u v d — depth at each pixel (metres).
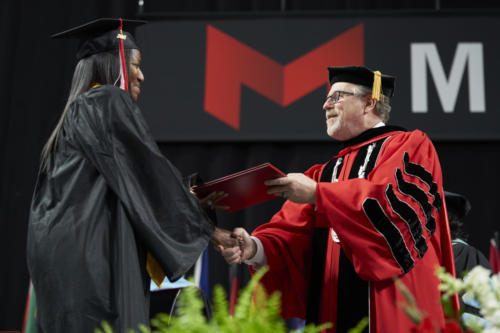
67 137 5.24
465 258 7.88
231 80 12.03
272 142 11.91
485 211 11.51
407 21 12.01
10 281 11.66
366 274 5.40
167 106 11.98
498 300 2.82
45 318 4.78
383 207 5.43
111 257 4.85
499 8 12.08
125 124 5.11
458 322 2.94
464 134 11.53
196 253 4.99
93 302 4.71
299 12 12.19
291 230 6.50
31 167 12.16
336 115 6.55
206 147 12.08
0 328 11.40
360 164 6.20
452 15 12.00
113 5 12.62
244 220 11.51
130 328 4.65
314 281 6.18
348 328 5.73
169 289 6.99
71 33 6.02
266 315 2.70
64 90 12.43
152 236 4.88
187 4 12.84
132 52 5.95
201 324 2.58
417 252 5.46
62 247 4.84
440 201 5.93
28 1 12.80
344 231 5.47
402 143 6.06
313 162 11.83
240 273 11.10
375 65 11.87
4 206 12.00
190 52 12.15
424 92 11.70
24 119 12.34
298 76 11.97
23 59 12.55
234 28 12.20
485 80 11.72
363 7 12.62
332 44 12.01
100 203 4.96
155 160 5.09
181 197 5.09
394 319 5.35
